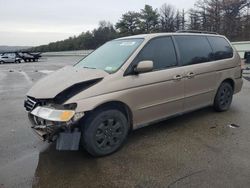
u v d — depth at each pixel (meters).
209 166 3.84
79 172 3.83
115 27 86.75
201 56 5.70
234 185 3.35
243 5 59.31
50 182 3.60
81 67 4.90
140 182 3.52
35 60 45.66
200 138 4.88
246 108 6.77
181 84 5.18
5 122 6.33
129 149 4.51
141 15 80.19
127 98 4.38
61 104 3.92
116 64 4.58
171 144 4.65
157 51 4.96
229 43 6.58
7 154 4.50
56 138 4.02
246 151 4.30
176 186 3.38
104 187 3.45
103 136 4.23
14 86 12.97
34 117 4.20
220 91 6.18
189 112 5.91
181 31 5.67
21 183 3.59
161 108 4.92
